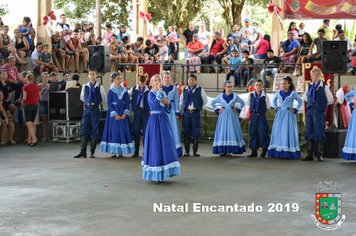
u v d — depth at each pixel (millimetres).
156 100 7340
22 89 12312
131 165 9219
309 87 9820
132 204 6137
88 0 25297
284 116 10086
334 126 11086
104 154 10781
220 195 6664
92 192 6824
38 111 13039
